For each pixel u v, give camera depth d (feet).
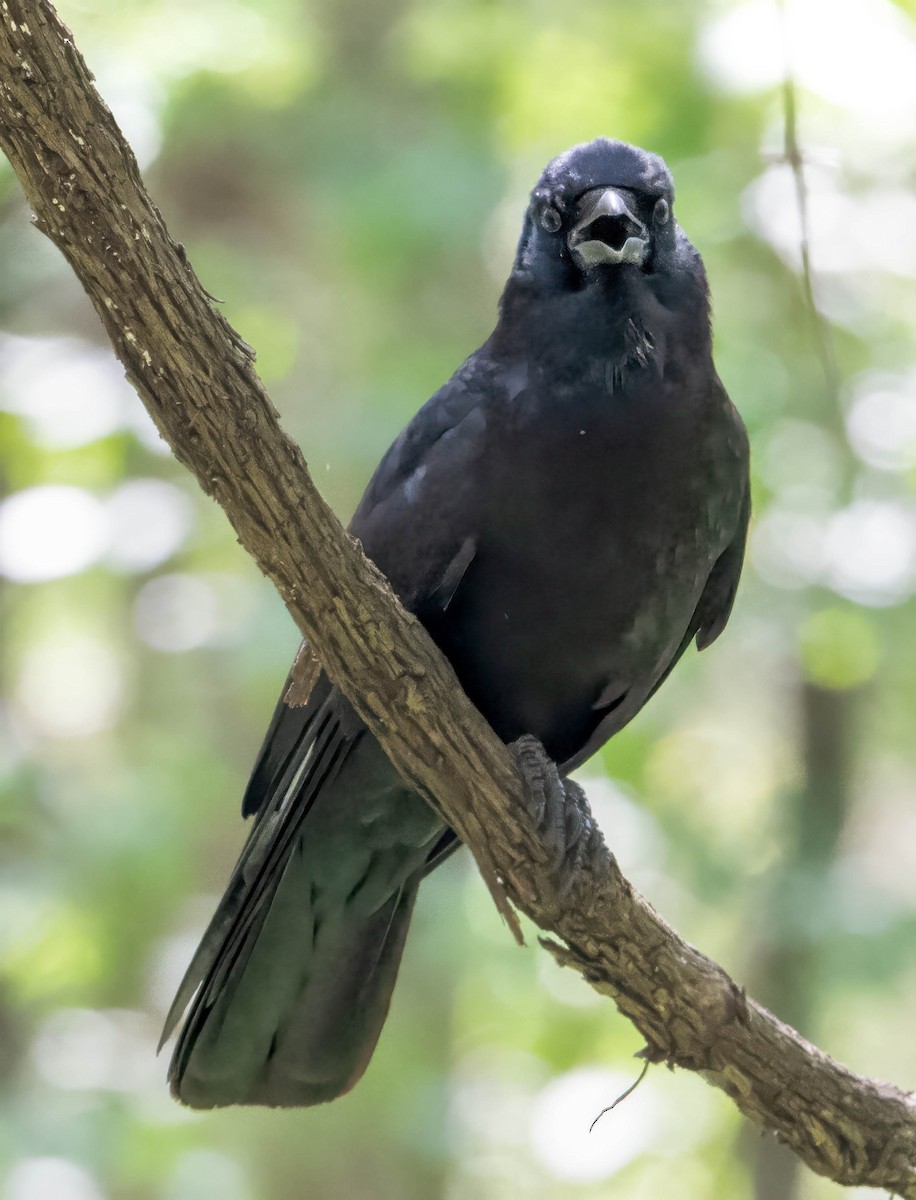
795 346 39.34
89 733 53.31
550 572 21.09
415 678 18.81
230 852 42.60
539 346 21.18
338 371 42.27
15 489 41.63
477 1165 53.93
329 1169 39.47
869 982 37.63
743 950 44.55
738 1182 49.98
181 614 42.39
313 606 18.40
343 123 41.19
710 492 21.33
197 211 44.45
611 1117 47.60
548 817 19.76
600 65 40.40
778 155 22.18
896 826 63.26
